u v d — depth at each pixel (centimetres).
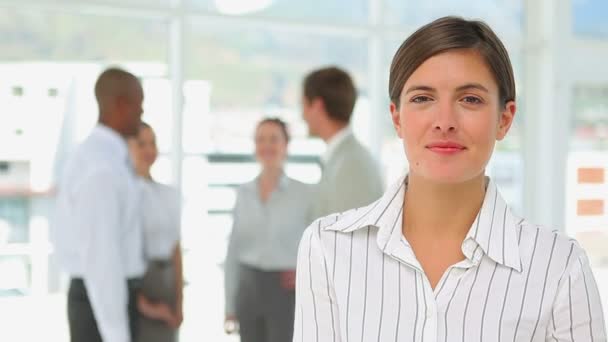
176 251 292
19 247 406
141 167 286
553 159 544
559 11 536
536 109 555
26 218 407
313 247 108
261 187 306
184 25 442
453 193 101
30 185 408
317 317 108
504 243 100
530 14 545
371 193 253
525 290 99
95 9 419
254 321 304
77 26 417
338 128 260
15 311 406
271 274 300
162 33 444
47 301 411
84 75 420
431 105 97
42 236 409
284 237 299
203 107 455
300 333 110
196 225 452
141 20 437
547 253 101
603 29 554
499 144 554
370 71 502
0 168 403
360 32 492
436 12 516
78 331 234
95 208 224
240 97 464
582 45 548
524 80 553
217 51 458
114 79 239
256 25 465
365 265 104
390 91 104
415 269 101
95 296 225
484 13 531
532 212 561
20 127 404
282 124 310
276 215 299
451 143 96
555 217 545
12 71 403
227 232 459
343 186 251
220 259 456
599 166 559
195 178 452
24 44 405
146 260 278
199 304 450
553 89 539
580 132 553
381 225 104
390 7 504
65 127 414
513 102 103
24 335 408
